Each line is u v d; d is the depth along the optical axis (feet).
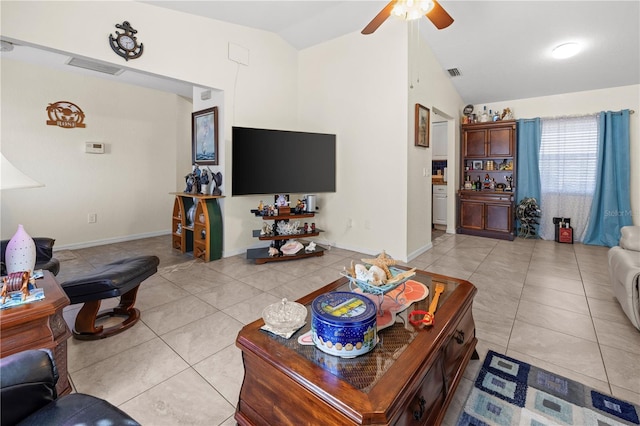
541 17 10.97
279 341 3.96
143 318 7.59
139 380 5.39
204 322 7.41
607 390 5.12
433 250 14.38
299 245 12.80
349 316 3.69
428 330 4.18
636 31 11.10
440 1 10.61
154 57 10.17
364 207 13.57
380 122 12.76
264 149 12.44
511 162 17.57
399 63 12.03
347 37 13.53
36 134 13.12
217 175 12.60
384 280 4.86
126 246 14.89
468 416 4.61
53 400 3.06
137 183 16.44
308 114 15.08
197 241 12.78
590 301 8.64
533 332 7.00
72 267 11.71
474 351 5.97
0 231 12.50
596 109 15.51
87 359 5.96
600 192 15.34
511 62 14.06
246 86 12.99
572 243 15.78
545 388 5.17
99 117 14.89
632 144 14.83
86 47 8.70
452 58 14.28
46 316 4.29
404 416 3.24
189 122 18.81
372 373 3.32
